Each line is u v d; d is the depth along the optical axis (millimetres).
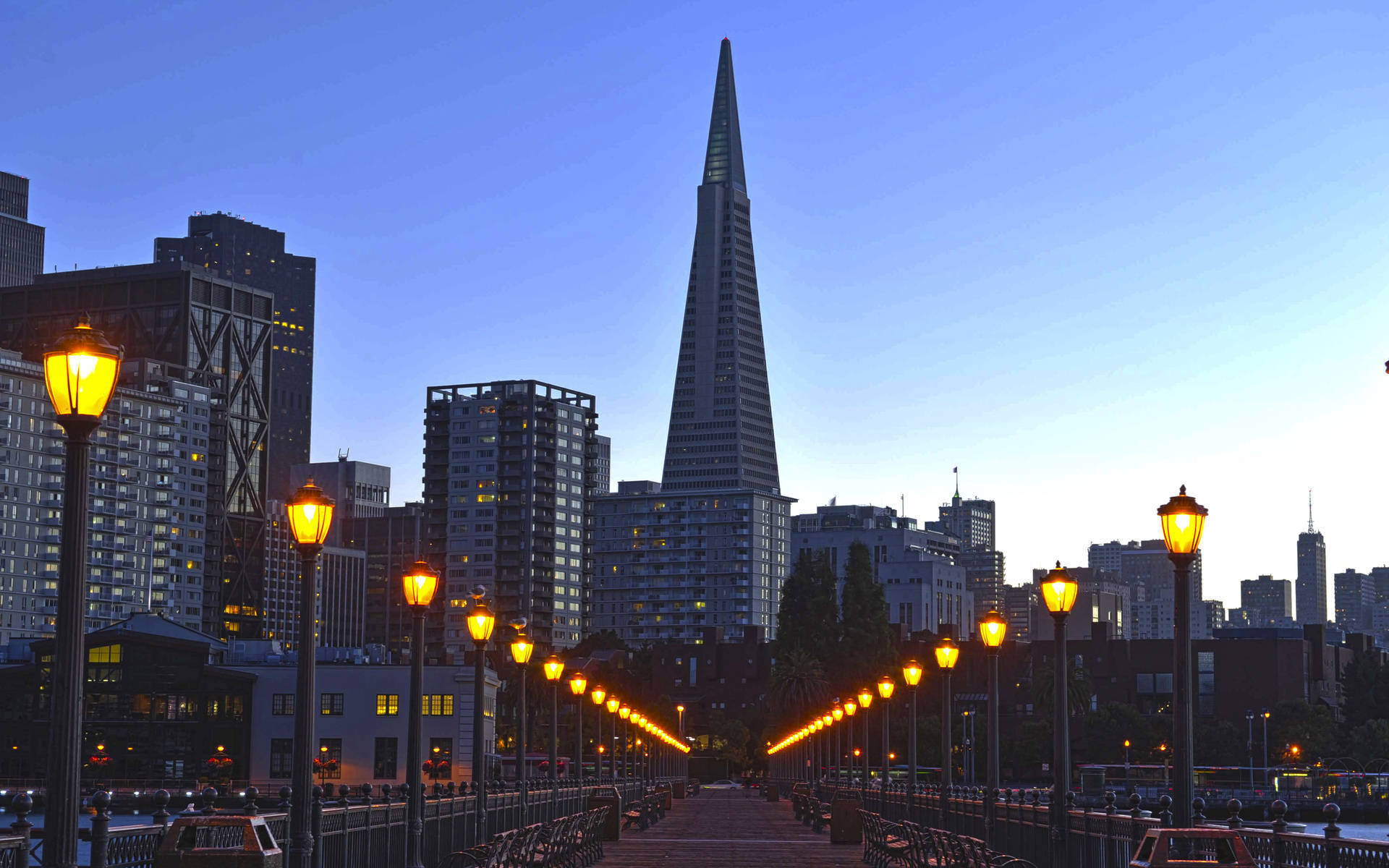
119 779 117688
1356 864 16391
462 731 115250
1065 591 28359
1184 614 20219
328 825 23859
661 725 198125
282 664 123125
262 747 120688
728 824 71938
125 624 124250
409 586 28203
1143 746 183125
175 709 121188
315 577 20844
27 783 119875
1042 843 30234
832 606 194375
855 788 78750
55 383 13469
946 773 43625
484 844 29125
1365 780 161625
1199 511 20266
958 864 29562
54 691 12977
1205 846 19031
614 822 54562
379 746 116688
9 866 12945
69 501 13367
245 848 17562
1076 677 182000
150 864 17500
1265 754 175125
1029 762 186250
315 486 20969
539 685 192000
